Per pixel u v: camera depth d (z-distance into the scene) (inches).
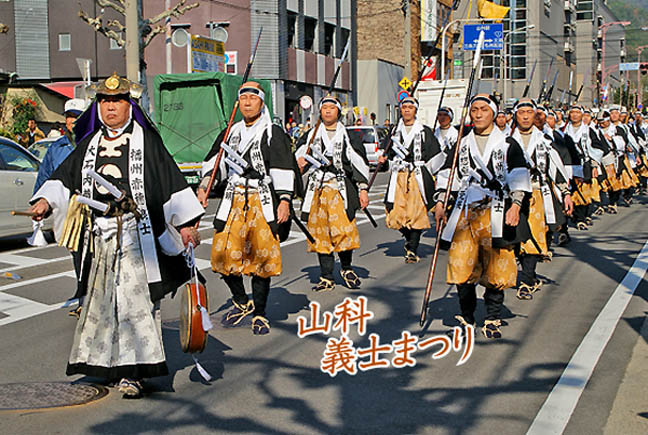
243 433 166.2
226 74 777.6
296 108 1339.8
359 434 165.3
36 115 1095.0
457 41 1898.4
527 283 295.4
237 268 245.8
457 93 1011.9
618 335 241.1
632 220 541.0
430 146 370.6
